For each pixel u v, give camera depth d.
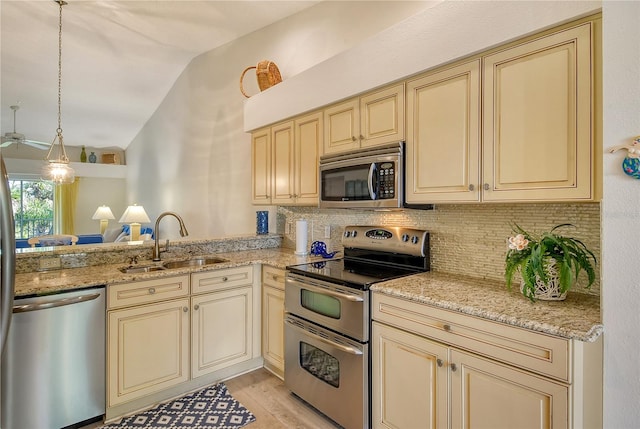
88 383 2.06
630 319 1.23
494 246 2.00
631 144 1.21
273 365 2.72
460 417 1.54
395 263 2.40
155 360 2.30
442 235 2.23
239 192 4.07
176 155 5.41
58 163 4.26
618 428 1.26
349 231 2.67
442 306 1.59
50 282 2.03
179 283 2.39
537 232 1.83
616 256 1.26
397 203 2.02
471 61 1.72
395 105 2.08
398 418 1.80
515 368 1.36
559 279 1.55
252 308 2.79
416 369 1.71
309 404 2.36
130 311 2.20
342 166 2.36
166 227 5.77
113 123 6.88
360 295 1.93
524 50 1.54
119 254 2.64
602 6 1.27
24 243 5.59
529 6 1.50
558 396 1.25
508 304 1.54
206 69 4.54
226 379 2.68
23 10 3.53
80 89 5.48
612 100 1.25
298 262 2.66
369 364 1.94
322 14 3.06
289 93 2.83
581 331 1.22
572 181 1.41
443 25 1.81
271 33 3.58
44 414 1.92
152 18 3.60
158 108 6.10
